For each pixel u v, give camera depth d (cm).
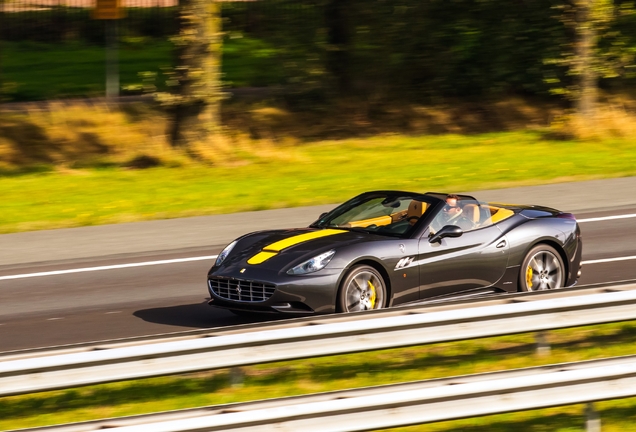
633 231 4525
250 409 1834
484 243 3061
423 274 2928
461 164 6788
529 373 1986
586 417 2047
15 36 11688
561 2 8956
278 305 2745
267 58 9312
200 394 2306
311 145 8088
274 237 3055
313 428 1841
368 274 2833
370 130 8769
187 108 7075
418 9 9181
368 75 9362
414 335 2177
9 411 2214
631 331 2806
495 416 2169
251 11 9894
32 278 3784
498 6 9219
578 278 3394
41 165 7219
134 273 3841
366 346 2150
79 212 5262
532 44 9325
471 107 9412
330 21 9131
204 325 3027
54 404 2258
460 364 2502
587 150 7369
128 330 2977
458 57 9425
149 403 2252
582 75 8306
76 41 11831
